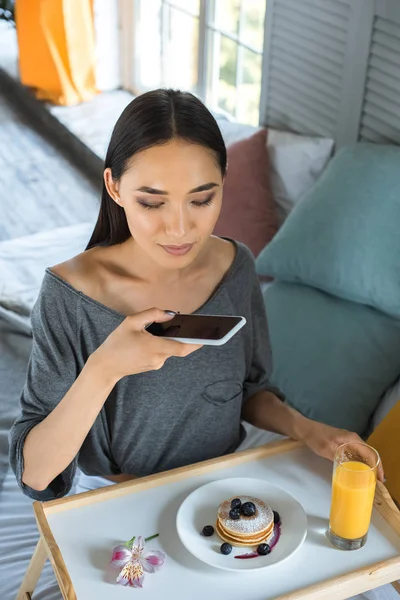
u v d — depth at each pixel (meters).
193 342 1.10
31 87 4.29
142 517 1.28
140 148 1.13
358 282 1.98
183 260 1.22
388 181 2.05
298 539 1.23
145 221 1.18
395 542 1.26
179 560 1.21
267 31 2.61
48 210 3.52
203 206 1.18
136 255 1.35
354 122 2.37
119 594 1.15
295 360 1.97
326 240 2.04
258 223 2.47
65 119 3.99
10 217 3.45
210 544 1.22
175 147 1.13
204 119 1.15
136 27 4.01
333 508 1.22
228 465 1.40
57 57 4.03
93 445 1.44
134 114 1.14
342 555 1.23
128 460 1.47
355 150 2.19
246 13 2.98
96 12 4.02
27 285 2.80
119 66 4.23
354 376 1.91
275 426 1.51
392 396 1.88
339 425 1.88
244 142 2.52
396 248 1.97
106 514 1.29
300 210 2.16
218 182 1.18
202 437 1.47
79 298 1.31
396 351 1.95
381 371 1.92
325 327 2.00
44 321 1.31
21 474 1.30
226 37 3.16
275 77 2.65
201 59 3.36
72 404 1.20
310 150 2.47
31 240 3.08
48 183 3.76
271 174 2.54
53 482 1.36
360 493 1.19
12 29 5.11
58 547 1.20
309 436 1.44
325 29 2.37
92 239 1.40
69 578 1.14
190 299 1.41
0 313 2.68
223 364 1.42
